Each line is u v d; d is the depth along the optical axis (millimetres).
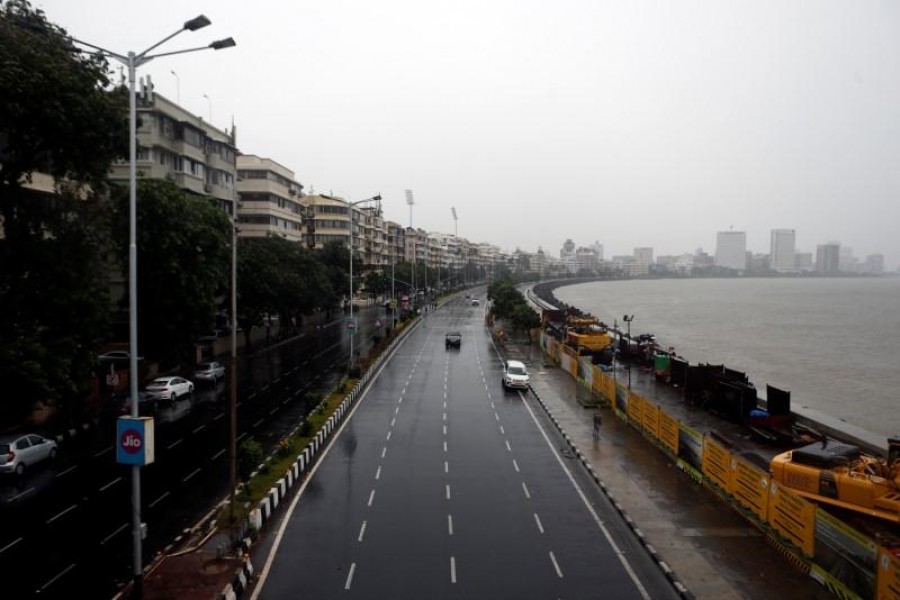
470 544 19484
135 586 15469
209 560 17453
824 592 16375
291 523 21031
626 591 16672
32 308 26984
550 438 32344
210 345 58844
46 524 21062
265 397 42031
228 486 24703
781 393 33438
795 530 18047
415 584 16953
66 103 25609
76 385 27375
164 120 52500
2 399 24484
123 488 24594
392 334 75625
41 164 27484
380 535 20109
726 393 36094
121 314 50094
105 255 31469
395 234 173125
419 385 47594
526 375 46312
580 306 180125
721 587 16625
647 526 20609
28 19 26875
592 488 24734
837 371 74750
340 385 42938
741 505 21500
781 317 151125
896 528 18406
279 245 72000
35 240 28125
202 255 41312
